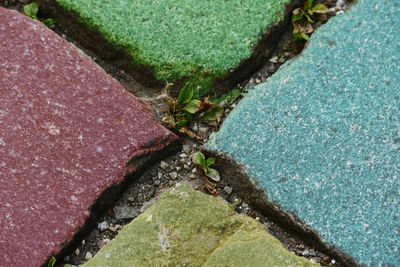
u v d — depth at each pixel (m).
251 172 0.38
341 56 0.40
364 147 0.38
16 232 0.37
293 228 0.37
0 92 0.39
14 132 0.39
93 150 0.38
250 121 0.39
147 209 0.38
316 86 0.39
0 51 0.40
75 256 0.38
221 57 0.40
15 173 0.38
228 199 0.38
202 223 0.37
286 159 0.38
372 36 0.40
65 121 0.39
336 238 0.36
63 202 0.37
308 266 0.36
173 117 0.40
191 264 0.36
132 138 0.39
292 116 0.39
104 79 0.40
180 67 0.40
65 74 0.40
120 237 0.37
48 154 0.38
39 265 0.36
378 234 0.36
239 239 0.36
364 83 0.39
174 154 0.39
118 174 0.38
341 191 0.37
